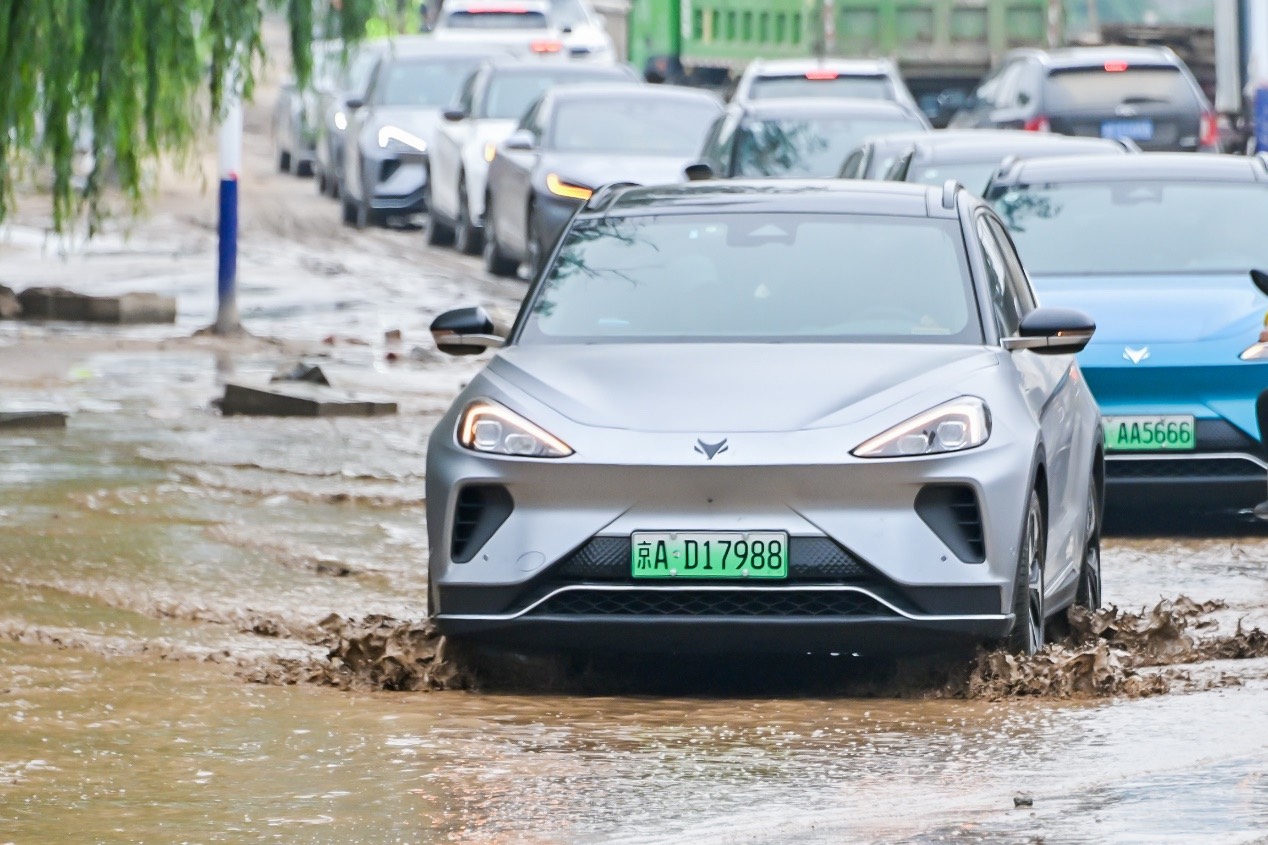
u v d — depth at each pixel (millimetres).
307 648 20250
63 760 15523
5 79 36000
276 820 13898
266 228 75750
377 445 33906
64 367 43219
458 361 45469
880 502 17922
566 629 18031
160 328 50562
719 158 54375
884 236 21266
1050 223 31594
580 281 20969
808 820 13742
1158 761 15328
